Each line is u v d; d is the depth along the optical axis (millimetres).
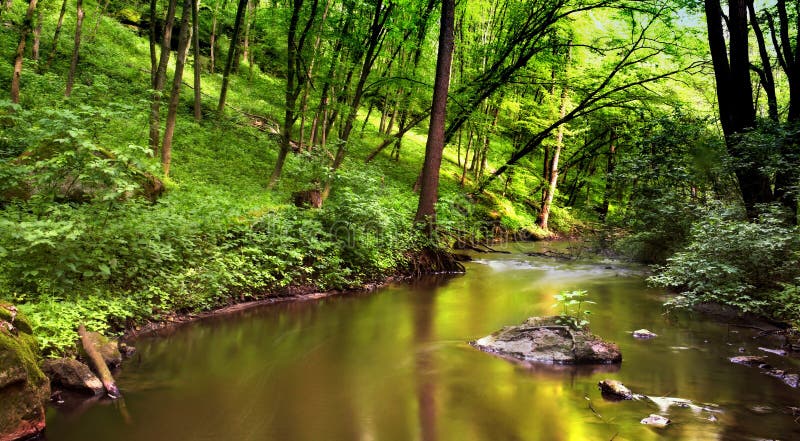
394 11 14516
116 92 17391
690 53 17344
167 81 20656
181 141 15289
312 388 4668
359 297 9336
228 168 14516
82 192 7328
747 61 10477
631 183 13930
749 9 12492
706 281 8070
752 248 7586
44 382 3965
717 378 5152
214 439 3590
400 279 11547
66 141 6137
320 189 13320
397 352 5906
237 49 27688
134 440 3541
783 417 4141
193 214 8523
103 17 24578
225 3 26938
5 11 18891
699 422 4012
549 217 28578
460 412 4168
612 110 22438
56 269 5641
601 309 8711
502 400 4457
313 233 10070
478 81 18906
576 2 18344
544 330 6066
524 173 25562
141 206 7551
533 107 24750
